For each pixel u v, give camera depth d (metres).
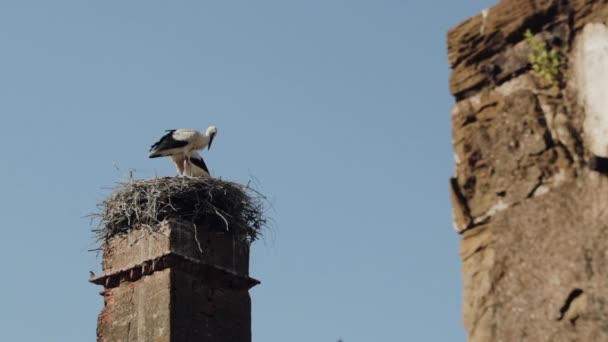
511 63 9.41
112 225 33.94
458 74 9.78
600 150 8.55
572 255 8.44
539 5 9.30
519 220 8.89
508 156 9.14
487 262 9.01
